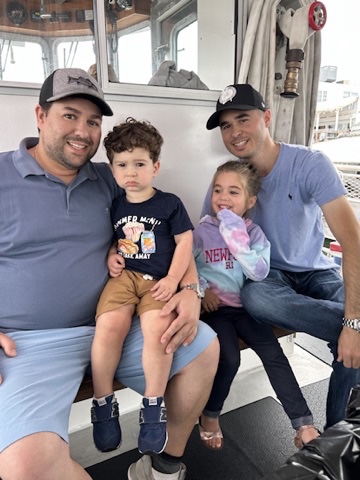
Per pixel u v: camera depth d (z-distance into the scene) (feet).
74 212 4.58
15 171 4.44
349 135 10.56
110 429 3.96
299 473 2.30
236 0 6.59
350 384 4.73
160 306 4.32
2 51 5.19
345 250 4.79
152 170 4.63
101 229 4.80
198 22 6.55
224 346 4.72
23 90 5.25
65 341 4.21
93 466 5.10
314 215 5.66
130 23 5.97
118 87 5.87
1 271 4.30
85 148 4.48
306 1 6.76
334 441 2.51
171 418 4.37
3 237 4.34
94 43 5.68
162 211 4.70
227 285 5.23
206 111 6.75
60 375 3.81
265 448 5.36
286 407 4.59
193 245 5.47
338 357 4.53
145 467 4.43
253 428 5.73
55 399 3.54
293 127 7.52
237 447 5.38
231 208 5.29
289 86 6.80
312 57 7.24
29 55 5.36
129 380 4.38
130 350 4.32
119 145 4.42
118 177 4.58
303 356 7.61
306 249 5.74
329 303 4.77
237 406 6.23
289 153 5.39
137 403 6.31
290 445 5.40
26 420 3.20
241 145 5.56
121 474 4.97
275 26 6.62
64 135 4.32
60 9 5.41
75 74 4.32
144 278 4.56
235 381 6.91
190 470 5.01
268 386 6.75
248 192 5.32
